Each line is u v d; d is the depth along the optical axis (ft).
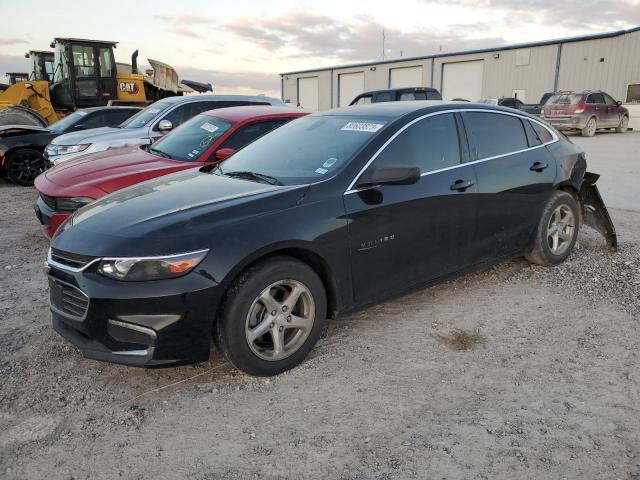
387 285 12.39
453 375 10.79
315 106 146.51
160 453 8.70
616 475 7.95
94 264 9.79
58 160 28.25
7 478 8.17
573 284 15.43
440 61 116.47
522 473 8.04
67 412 9.82
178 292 9.50
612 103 72.74
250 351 10.35
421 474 8.07
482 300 14.49
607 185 31.81
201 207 10.62
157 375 11.02
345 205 11.35
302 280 10.83
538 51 99.45
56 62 48.21
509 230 15.05
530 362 11.22
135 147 22.22
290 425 9.32
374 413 9.59
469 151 14.02
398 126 12.78
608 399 9.83
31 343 12.46
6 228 23.40
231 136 20.15
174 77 54.13
